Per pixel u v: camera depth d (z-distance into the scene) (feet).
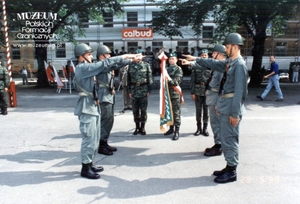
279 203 11.42
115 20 78.95
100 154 17.40
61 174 14.42
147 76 21.22
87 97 13.84
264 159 16.24
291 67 65.41
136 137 21.02
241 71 12.44
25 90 53.31
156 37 79.05
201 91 20.45
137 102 21.33
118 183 13.33
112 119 17.63
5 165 15.67
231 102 12.87
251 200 11.66
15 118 27.58
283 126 23.49
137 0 77.51
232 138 13.11
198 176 14.06
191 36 78.79
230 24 52.34
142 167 15.28
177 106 20.20
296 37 79.92
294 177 13.85
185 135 21.38
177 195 12.10
